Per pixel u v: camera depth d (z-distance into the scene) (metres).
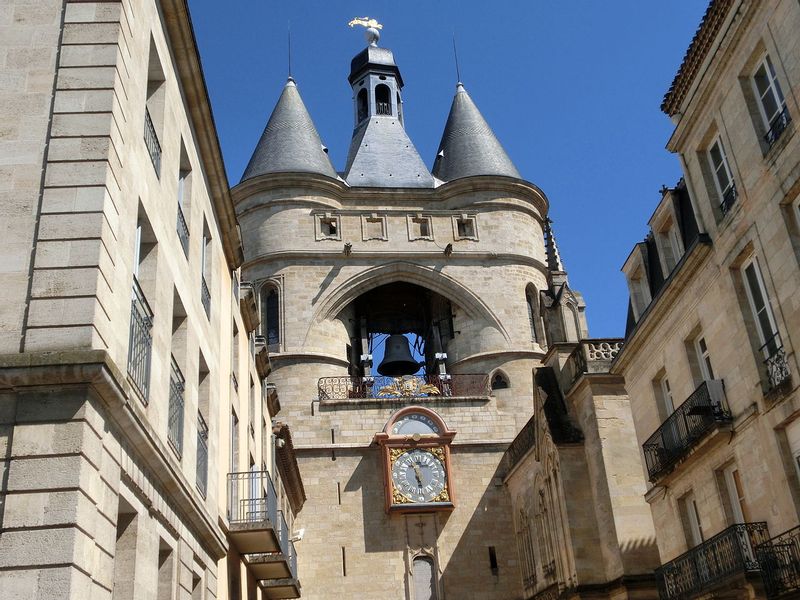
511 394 40.84
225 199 20.14
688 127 18.31
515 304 43.03
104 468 10.11
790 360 14.79
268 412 31.08
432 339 45.41
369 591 36.03
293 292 41.56
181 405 15.19
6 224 10.41
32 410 9.46
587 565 26.36
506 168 46.66
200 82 16.86
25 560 8.82
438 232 44.09
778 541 15.15
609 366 27.45
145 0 13.58
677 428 18.95
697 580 17.64
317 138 47.50
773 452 15.41
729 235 16.88
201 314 17.64
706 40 17.16
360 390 40.59
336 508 37.44
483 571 36.75
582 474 27.58
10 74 11.36
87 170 10.70
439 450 38.47
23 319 9.98
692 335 19.17
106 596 10.05
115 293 10.91
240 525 19.56
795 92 14.33
